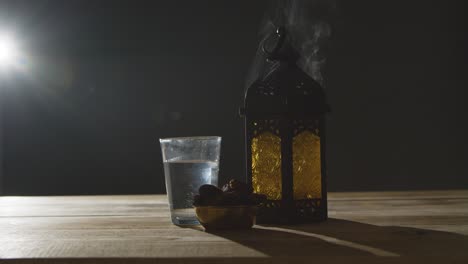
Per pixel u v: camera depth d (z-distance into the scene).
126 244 0.82
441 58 3.98
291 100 0.98
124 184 4.04
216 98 4.00
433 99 3.98
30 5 4.04
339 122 3.98
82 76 4.04
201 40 4.00
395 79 3.98
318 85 1.02
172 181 1.00
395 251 0.74
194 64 4.01
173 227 0.98
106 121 4.04
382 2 3.97
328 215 1.11
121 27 4.03
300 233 0.89
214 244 0.81
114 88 4.04
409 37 3.98
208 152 1.00
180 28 4.01
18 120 4.05
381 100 3.98
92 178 4.04
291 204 0.98
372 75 3.98
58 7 4.04
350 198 1.47
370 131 3.98
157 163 4.03
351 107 3.98
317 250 0.75
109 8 4.04
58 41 4.04
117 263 0.73
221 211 0.92
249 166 1.01
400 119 3.99
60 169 4.05
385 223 0.99
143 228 0.98
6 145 4.05
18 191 4.06
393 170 3.98
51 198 1.60
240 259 0.71
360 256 0.71
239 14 3.98
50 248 0.80
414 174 3.98
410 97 3.99
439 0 3.97
